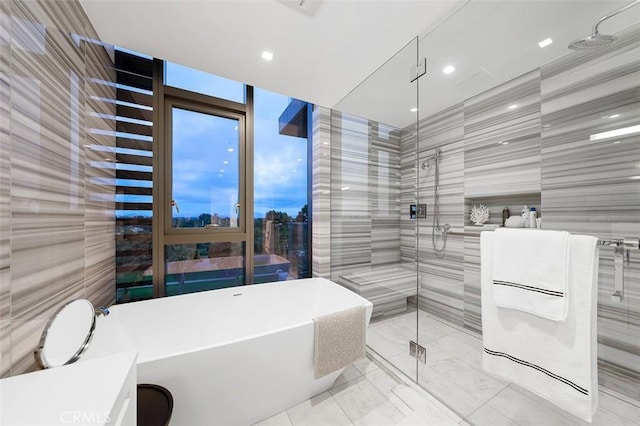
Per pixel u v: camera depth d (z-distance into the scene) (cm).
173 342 161
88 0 119
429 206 209
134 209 182
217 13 128
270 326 194
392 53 165
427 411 138
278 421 130
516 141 169
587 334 91
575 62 139
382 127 226
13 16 79
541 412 122
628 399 118
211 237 212
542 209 156
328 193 259
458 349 163
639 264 119
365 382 164
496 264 119
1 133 73
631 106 121
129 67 179
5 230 75
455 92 195
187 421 109
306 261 268
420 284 204
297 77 192
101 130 150
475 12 129
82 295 127
